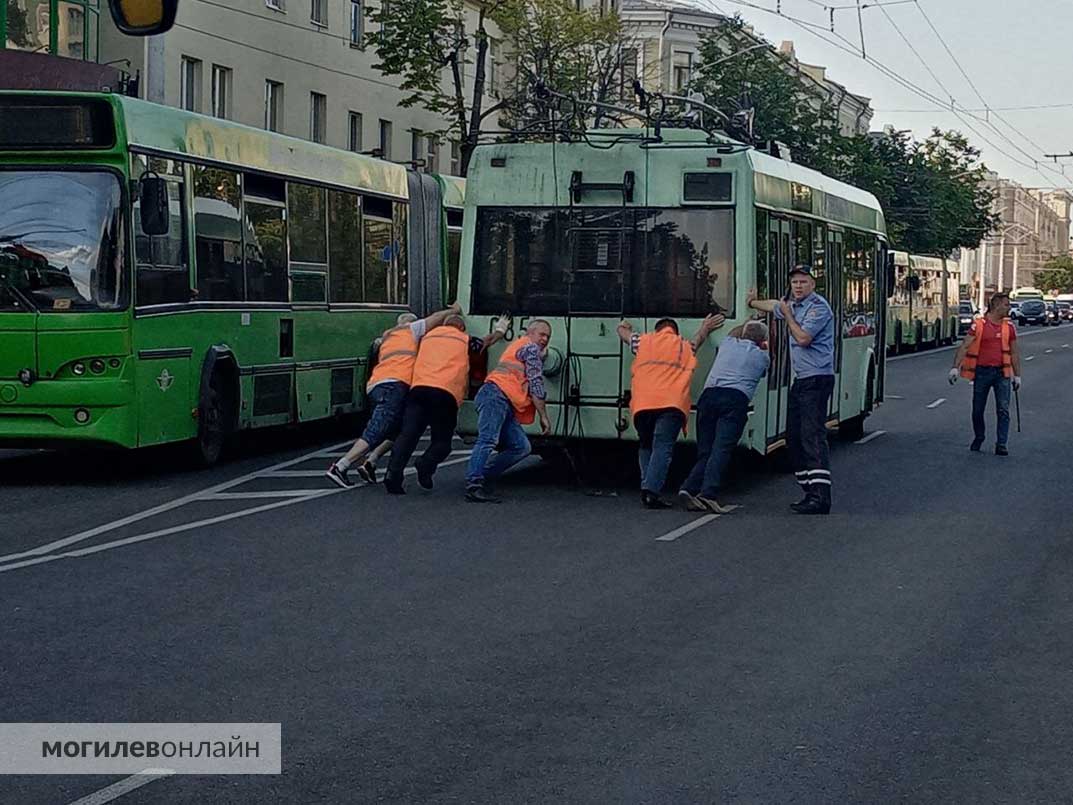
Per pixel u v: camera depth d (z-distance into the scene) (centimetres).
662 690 768
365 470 1563
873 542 1261
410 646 857
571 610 966
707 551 1205
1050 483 1680
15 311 1488
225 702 733
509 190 1552
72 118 1485
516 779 621
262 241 1780
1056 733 704
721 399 1423
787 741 683
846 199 2012
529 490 1563
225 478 1614
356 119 4594
